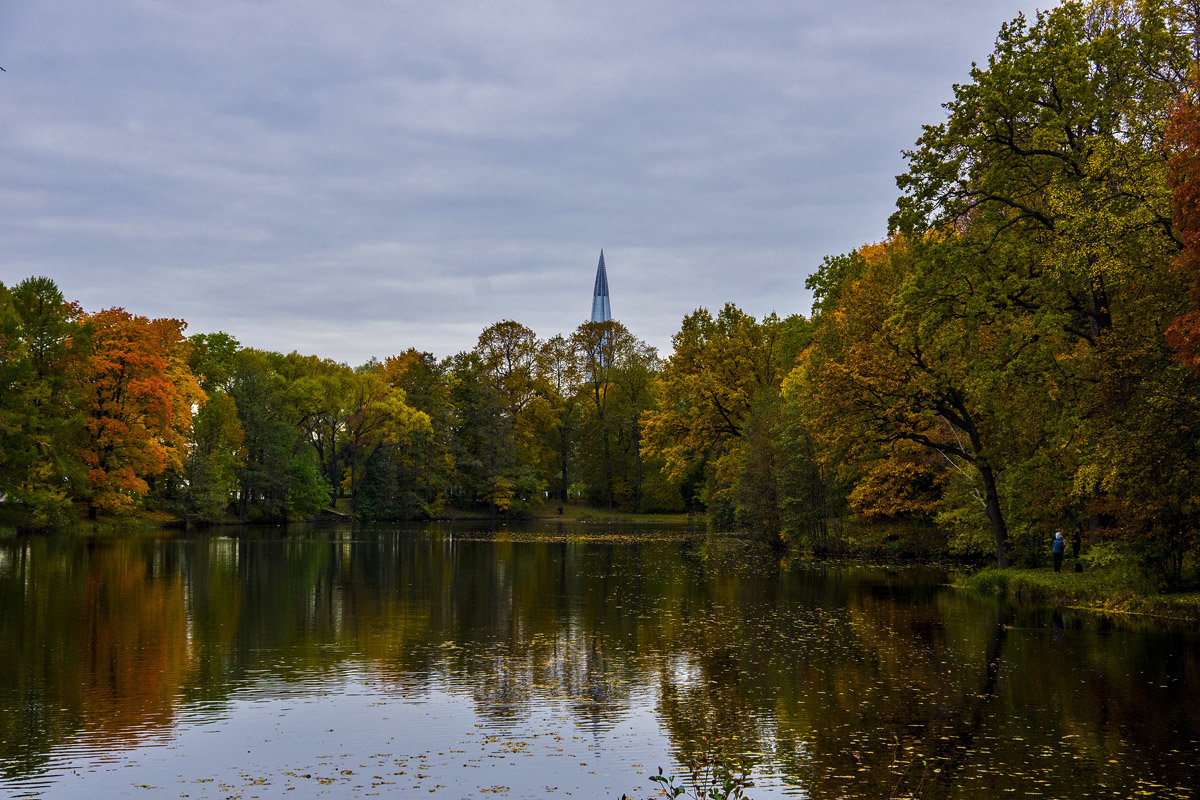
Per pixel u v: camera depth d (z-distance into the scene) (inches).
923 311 1169.4
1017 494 1237.7
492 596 1166.3
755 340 2527.1
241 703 603.8
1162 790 440.5
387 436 3577.8
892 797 432.1
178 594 1149.1
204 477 2731.3
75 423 2214.6
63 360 2281.0
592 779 458.0
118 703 601.3
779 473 1953.7
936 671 700.7
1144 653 772.6
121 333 2428.6
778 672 698.2
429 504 3814.0
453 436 3890.3
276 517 3169.3
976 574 1305.4
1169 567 1044.5
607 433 4188.0
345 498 3772.1
